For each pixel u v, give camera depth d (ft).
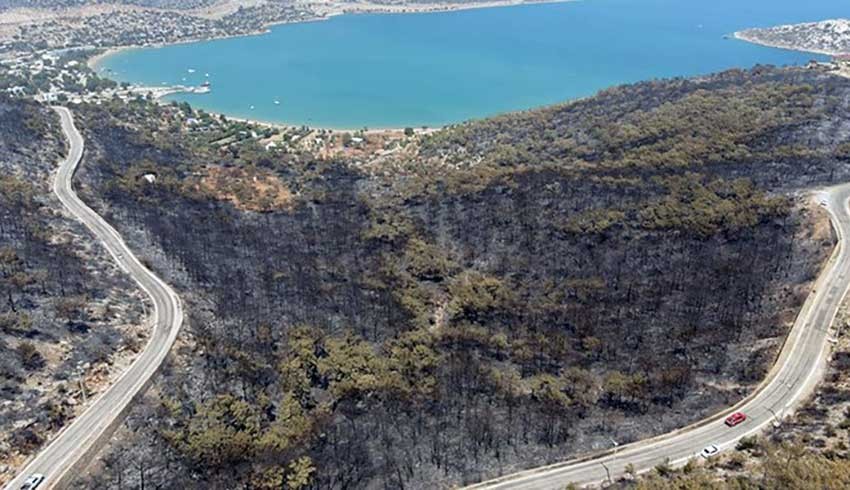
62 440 334.44
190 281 503.61
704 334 424.87
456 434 358.02
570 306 463.42
